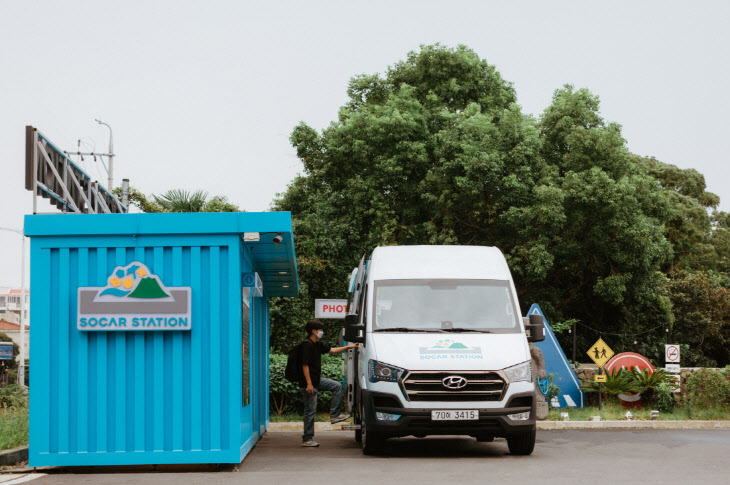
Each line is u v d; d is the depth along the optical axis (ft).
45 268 33.83
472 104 106.83
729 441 49.11
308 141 115.55
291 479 29.86
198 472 32.81
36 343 33.60
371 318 39.24
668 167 200.44
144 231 33.81
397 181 106.83
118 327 33.27
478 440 46.88
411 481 29.01
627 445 46.06
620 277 105.29
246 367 37.35
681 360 141.49
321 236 106.42
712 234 209.87
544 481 28.99
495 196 101.40
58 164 56.29
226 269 34.04
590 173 102.27
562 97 114.83
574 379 72.95
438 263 41.52
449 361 36.70
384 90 121.90
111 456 32.86
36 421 33.30
